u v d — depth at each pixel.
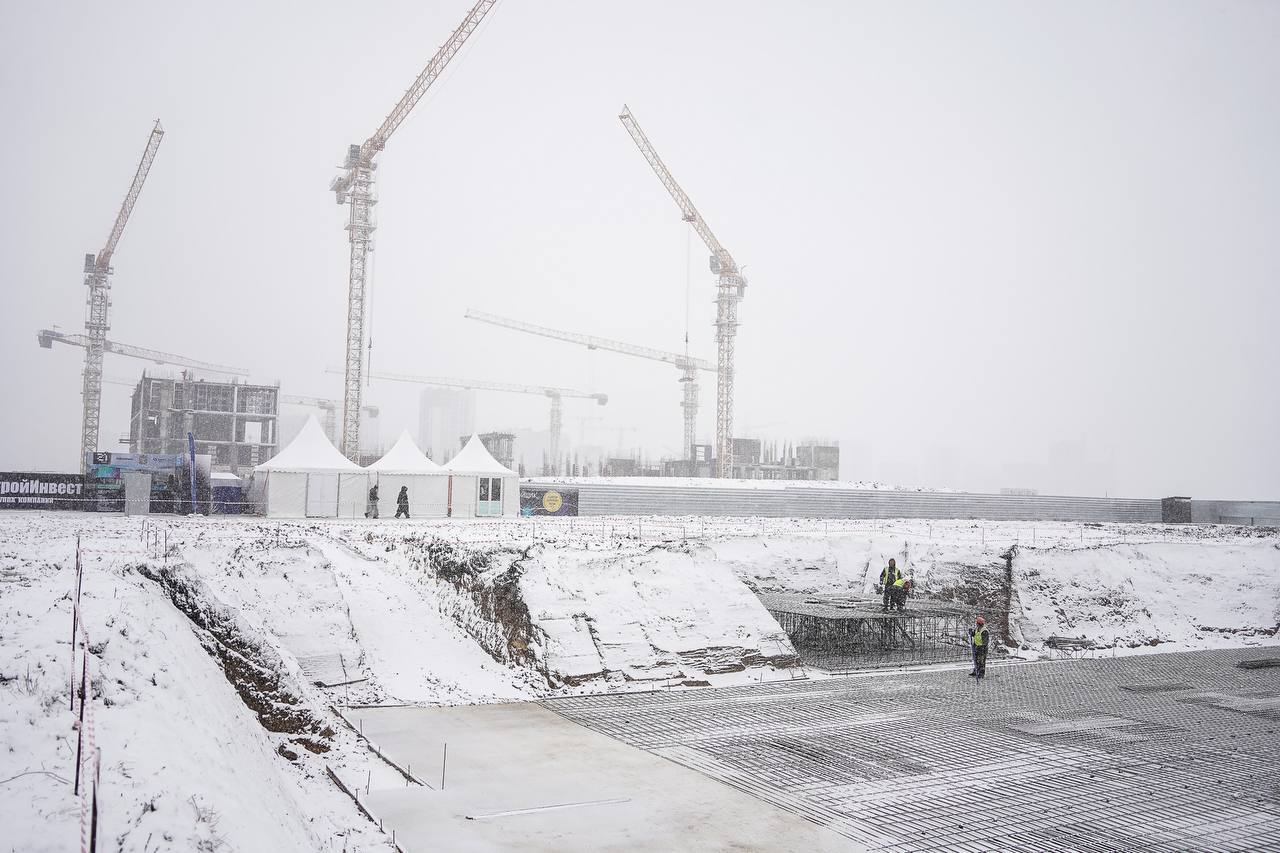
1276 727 16.78
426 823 11.09
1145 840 10.87
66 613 10.04
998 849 10.55
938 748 15.09
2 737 6.79
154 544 22.95
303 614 19.55
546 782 13.03
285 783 10.11
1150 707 18.53
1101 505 64.06
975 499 61.06
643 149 140.12
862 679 21.67
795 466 131.50
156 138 140.50
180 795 6.64
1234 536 42.41
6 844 5.35
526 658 20.72
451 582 25.16
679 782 13.09
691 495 53.50
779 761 14.23
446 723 16.69
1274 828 11.32
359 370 112.00
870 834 11.02
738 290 141.00
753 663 22.00
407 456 47.50
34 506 42.81
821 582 32.22
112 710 7.72
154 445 107.81
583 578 22.78
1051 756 14.62
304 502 42.72
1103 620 27.83
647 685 20.27
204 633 12.96
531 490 51.41
